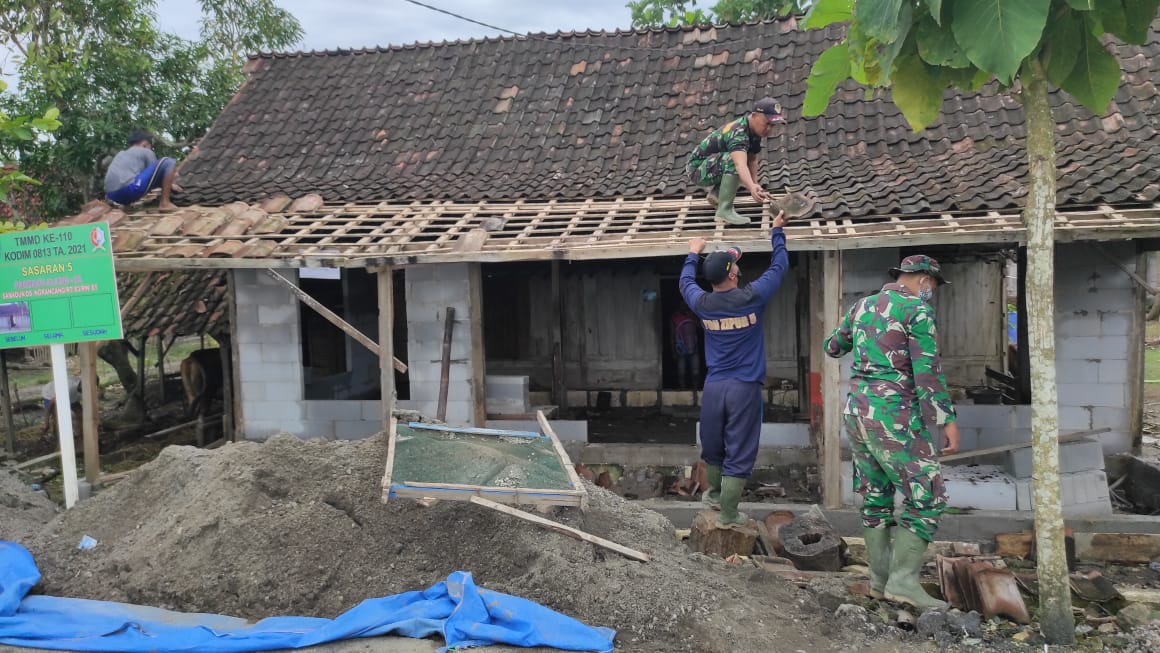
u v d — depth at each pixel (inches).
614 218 307.3
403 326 464.8
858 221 276.7
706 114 398.9
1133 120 315.9
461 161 389.7
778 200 291.1
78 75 459.2
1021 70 154.5
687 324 444.1
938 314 433.4
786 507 270.1
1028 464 273.7
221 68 545.0
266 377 349.7
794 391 440.1
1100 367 286.7
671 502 284.2
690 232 278.8
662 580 177.8
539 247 274.1
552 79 446.6
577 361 471.5
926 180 299.1
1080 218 246.4
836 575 204.2
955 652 159.0
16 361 692.7
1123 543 238.5
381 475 211.8
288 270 344.2
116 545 201.3
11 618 167.6
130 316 399.2
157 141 495.8
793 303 443.8
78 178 485.7
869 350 177.2
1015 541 239.8
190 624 167.2
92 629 164.6
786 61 424.5
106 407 527.2
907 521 176.4
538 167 378.3
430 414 334.6
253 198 372.8
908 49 155.4
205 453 225.8
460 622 159.6
